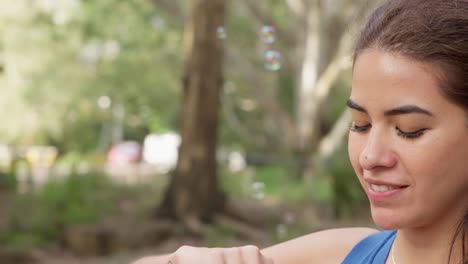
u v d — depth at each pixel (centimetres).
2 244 899
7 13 1831
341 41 1540
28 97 2147
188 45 1010
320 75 1628
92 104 2395
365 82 88
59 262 873
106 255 910
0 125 2284
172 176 1015
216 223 985
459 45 83
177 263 99
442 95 84
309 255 114
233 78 1961
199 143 1005
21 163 1525
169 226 966
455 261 92
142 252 905
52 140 2566
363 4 101
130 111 2583
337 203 1040
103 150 3047
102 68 2081
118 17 1844
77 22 1848
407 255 97
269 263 99
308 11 1625
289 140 1591
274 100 1634
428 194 86
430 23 85
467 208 89
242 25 1906
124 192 1243
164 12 1539
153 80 2086
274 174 1529
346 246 112
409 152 85
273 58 421
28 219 963
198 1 1002
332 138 1495
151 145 2891
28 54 1962
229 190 1261
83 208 1009
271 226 1003
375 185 88
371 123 89
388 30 86
